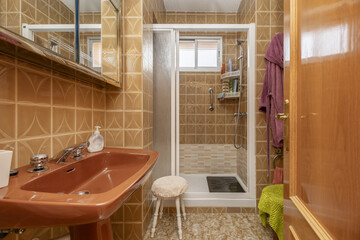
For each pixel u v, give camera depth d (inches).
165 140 65.4
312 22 20.5
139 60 48.8
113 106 48.8
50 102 28.8
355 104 13.9
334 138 16.6
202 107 93.2
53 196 14.6
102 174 32.9
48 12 24.6
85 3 33.5
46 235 27.3
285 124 27.5
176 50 66.0
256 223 55.9
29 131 25.0
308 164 21.5
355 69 13.9
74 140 35.1
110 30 43.0
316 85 19.7
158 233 50.9
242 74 79.7
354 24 13.9
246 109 73.2
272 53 59.1
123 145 48.9
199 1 87.0
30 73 25.1
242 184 77.7
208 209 61.7
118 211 47.8
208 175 92.0
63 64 25.5
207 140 93.4
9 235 21.6
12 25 19.7
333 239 16.5
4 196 14.6
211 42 96.7
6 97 21.8
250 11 69.4
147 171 23.4
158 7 73.6
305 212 21.4
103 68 40.1
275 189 48.3
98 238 22.1
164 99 65.4
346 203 14.9
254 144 63.6
